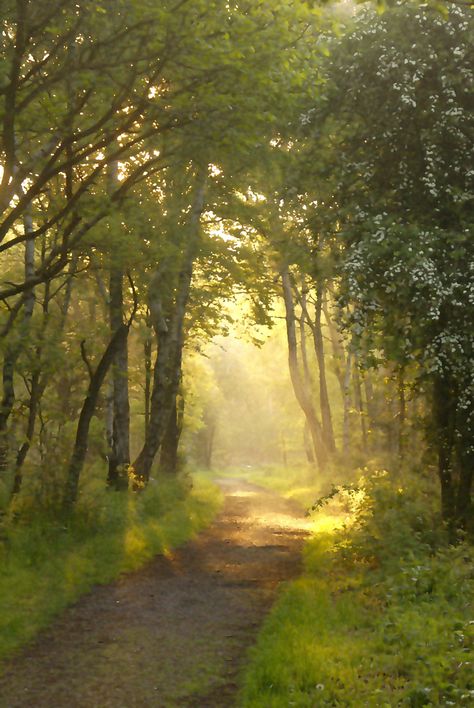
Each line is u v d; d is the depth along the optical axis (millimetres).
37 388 15555
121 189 12312
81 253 14062
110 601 10055
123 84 10320
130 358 30125
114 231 12867
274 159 12242
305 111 12898
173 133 11625
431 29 12016
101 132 11289
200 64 9789
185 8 9273
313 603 9055
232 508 26328
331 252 13492
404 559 10430
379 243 11352
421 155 12383
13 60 9258
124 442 20438
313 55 10906
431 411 14266
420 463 15750
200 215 21188
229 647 7895
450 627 7188
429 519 12625
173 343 21078
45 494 14031
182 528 17188
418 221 11820
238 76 10102
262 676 6523
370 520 12664
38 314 15180
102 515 14367
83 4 9297
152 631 8531
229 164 12492
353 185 13367
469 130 11852
